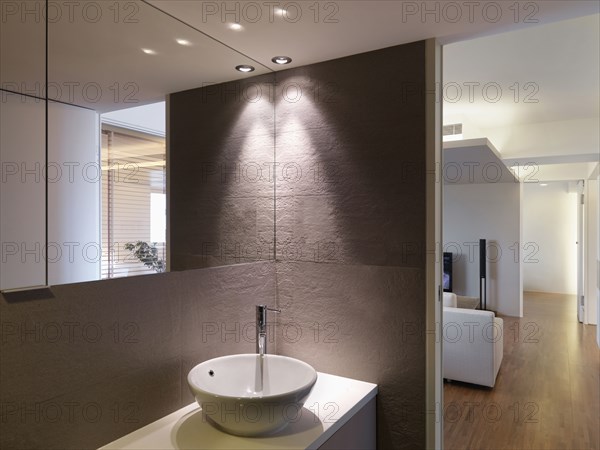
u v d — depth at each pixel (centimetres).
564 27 252
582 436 288
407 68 172
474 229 688
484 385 368
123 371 138
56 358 119
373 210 180
